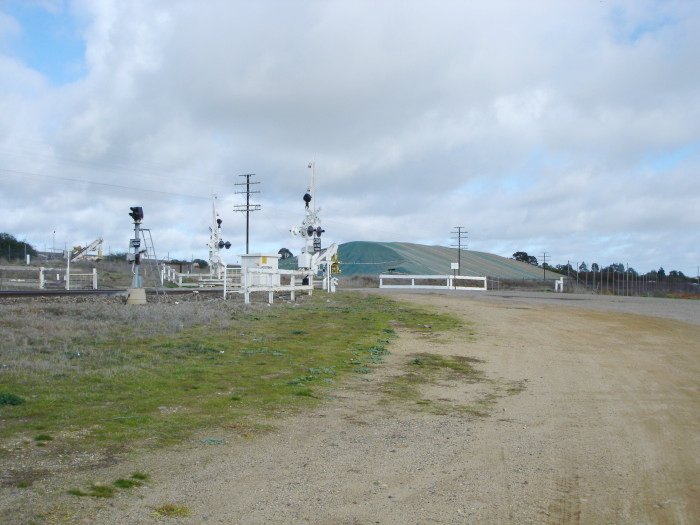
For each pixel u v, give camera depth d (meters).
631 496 6.56
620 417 9.82
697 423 9.52
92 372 10.83
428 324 20.62
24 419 8.05
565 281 67.19
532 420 9.58
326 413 9.47
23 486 5.97
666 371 13.62
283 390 10.59
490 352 15.67
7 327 14.44
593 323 21.64
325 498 6.23
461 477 7.00
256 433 8.23
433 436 8.54
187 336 15.17
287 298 29.09
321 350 14.73
